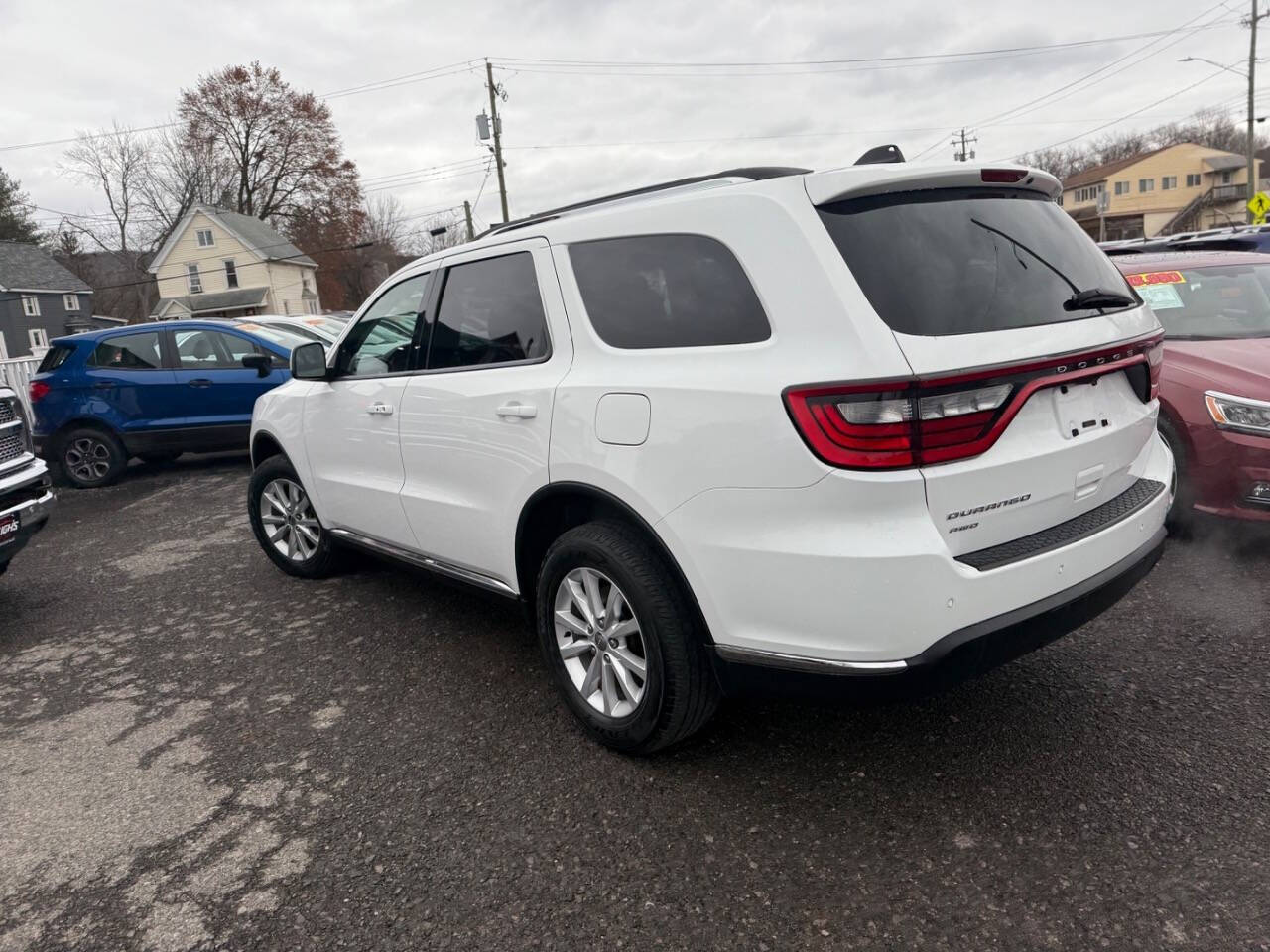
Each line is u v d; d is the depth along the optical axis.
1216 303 5.19
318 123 57.59
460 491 3.40
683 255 2.57
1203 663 3.30
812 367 2.19
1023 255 2.51
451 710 3.35
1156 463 3.00
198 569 5.55
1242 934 2.01
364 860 2.49
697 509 2.43
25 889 2.47
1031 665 3.38
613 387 2.65
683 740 2.88
